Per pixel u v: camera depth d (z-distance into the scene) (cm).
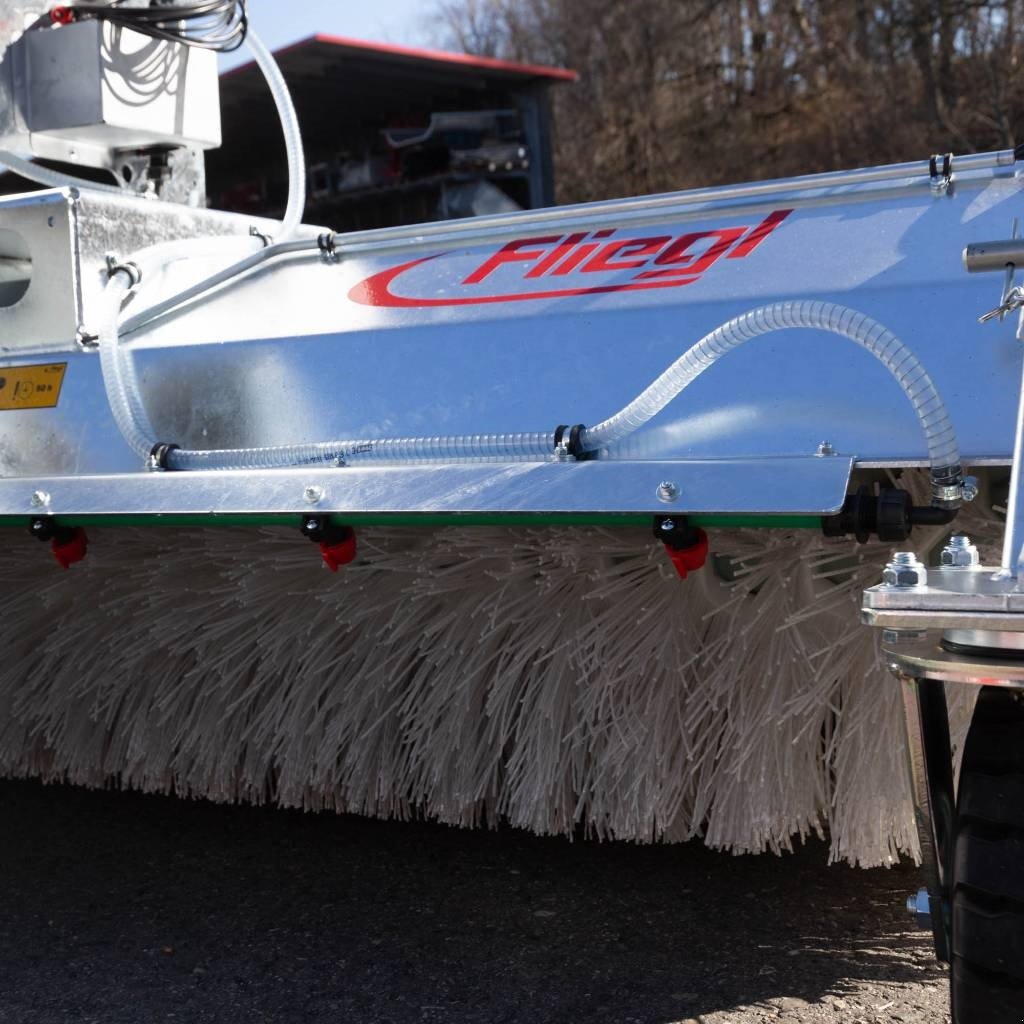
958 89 1623
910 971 225
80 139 377
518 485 191
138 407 259
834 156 1692
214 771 278
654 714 229
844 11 1767
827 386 197
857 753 216
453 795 249
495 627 238
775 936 240
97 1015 222
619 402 217
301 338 252
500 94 1276
